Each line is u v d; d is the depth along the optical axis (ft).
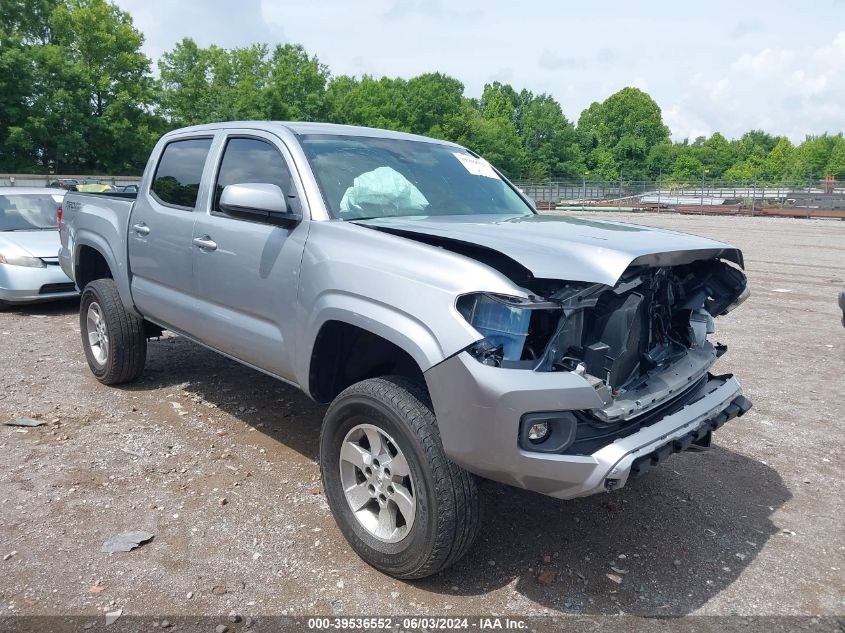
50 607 9.52
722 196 152.56
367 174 13.16
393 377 10.41
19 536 11.22
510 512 12.71
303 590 10.12
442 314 9.27
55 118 132.77
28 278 27.99
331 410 10.93
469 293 9.21
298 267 11.69
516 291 9.14
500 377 8.81
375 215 12.47
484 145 246.27
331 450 11.08
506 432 8.81
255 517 12.14
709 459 15.35
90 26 142.51
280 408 17.46
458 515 9.50
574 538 11.85
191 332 15.11
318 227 11.65
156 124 151.33
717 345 13.03
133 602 9.70
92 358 18.90
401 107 221.25
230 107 163.63
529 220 12.83
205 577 10.34
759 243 69.41
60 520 11.76
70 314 29.01
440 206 13.56
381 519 10.60
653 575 10.82
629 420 9.93
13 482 13.05
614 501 13.25
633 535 12.01
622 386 10.29
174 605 9.68
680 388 10.84
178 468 13.93
